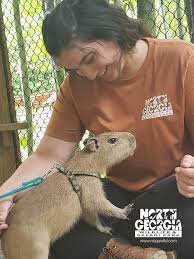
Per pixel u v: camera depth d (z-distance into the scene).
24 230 1.20
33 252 1.20
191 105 1.24
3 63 2.37
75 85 1.35
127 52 1.18
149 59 1.26
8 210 1.26
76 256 1.26
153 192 1.24
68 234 1.28
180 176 1.14
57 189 1.25
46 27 1.12
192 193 1.14
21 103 2.82
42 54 2.75
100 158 1.31
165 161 1.30
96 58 1.13
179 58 1.25
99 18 1.11
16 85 2.82
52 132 1.43
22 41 2.51
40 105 2.70
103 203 1.27
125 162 1.32
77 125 1.42
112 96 1.30
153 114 1.27
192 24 1.87
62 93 1.42
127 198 1.36
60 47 1.11
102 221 1.33
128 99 1.28
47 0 2.28
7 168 2.36
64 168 1.32
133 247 1.20
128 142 1.29
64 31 1.09
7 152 2.36
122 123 1.30
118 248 1.20
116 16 1.14
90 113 1.35
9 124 2.32
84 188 1.27
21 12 2.64
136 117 1.28
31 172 1.38
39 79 2.73
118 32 1.13
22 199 1.26
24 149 2.70
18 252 1.21
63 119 1.42
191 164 1.12
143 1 2.01
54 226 1.24
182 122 1.26
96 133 1.36
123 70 1.25
